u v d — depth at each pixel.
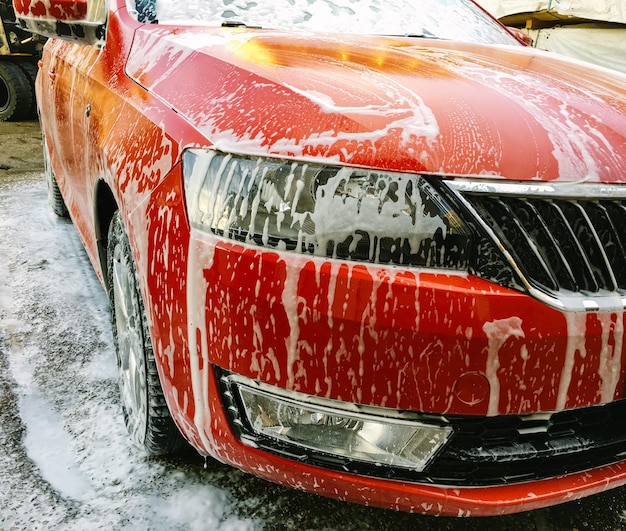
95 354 2.07
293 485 1.13
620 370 1.02
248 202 1.02
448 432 1.02
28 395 1.81
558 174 1.00
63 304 2.42
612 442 1.16
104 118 1.56
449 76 1.28
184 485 1.48
